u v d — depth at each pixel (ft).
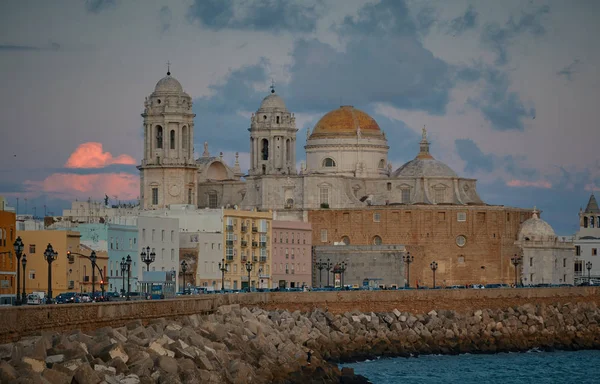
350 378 613.93
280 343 650.84
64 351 455.63
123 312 564.30
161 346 511.40
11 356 435.94
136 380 453.17
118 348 476.13
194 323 611.47
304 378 588.50
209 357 534.37
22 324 481.46
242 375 528.63
